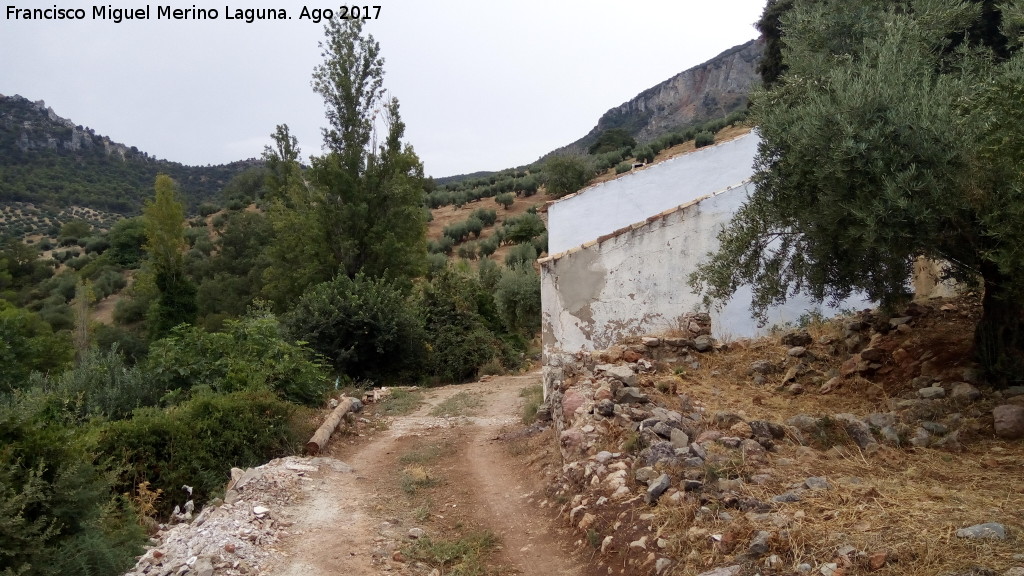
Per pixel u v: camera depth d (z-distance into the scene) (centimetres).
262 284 4231
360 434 1112
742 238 704
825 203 580
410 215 2939
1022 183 469
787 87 716
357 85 2825
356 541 567
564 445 682
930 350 741
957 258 605
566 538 527
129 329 4438
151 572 524
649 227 1046
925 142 519
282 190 3403
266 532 584
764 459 532
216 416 920
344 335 1908
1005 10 634
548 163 5484
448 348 2161
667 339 947
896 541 368
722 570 382
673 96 11806
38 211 9538
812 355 859
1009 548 345
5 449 576
